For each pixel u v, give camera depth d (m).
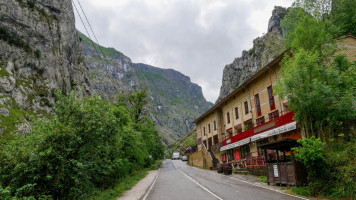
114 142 12.42
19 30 57.84
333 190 9.20
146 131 31.14
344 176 9.02
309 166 10.18
